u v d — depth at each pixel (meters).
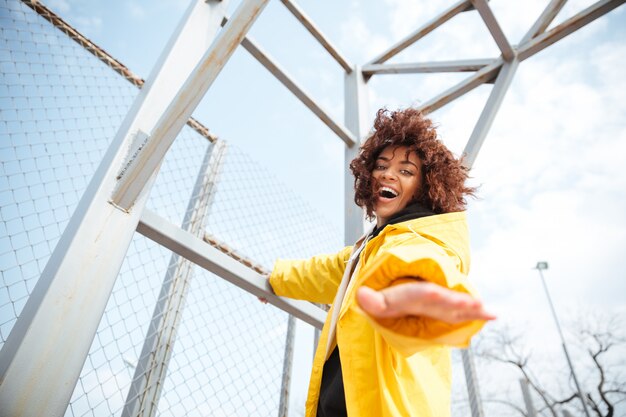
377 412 0.77
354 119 2.26
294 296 1.42
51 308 0.94
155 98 1.32
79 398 1.09
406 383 0.75
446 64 2.29
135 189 1.12
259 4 0.97
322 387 0.98
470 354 2.31
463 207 1.25
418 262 0.49
